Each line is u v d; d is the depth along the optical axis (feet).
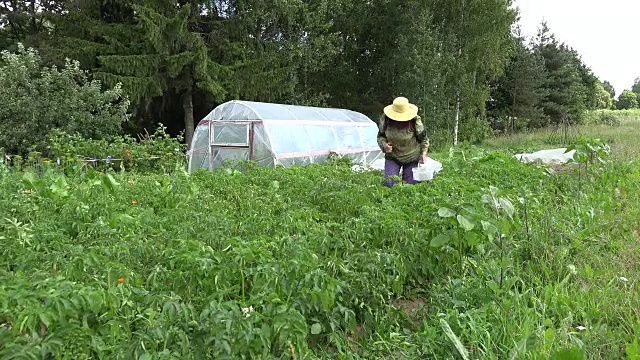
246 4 62.90
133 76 55.98
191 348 7.56
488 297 11.04
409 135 24.73
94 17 61.00
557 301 10.84
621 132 67.92
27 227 12.05
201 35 63.26
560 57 114.01
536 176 22.81
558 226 15.40
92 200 15.83
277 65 65.57
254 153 37.58
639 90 270.26
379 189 19.02
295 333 7.97
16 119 42.86
